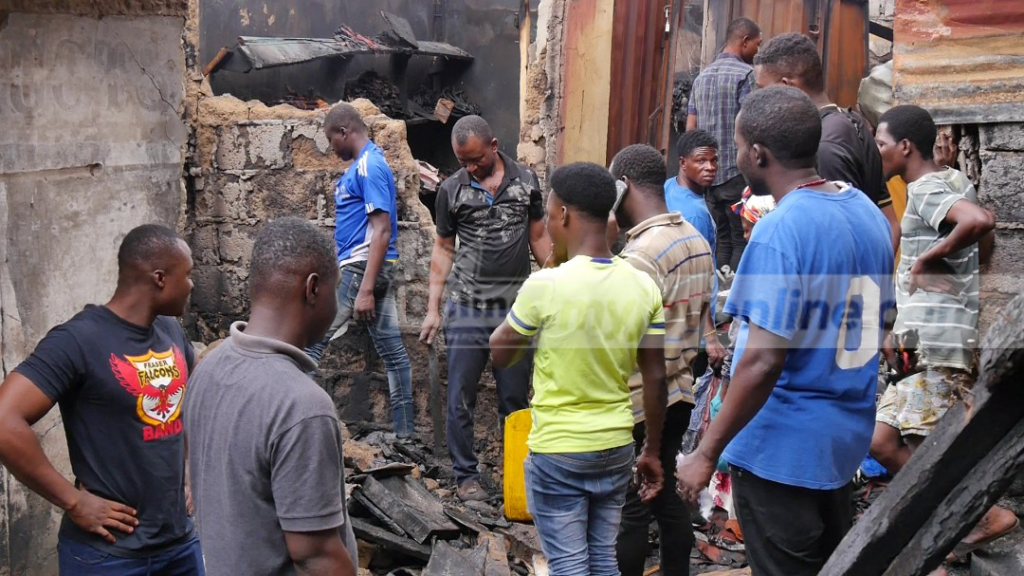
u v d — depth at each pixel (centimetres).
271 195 436
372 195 376
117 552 245
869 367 204
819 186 199
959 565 301
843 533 223
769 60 203
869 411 209
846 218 193
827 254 189
